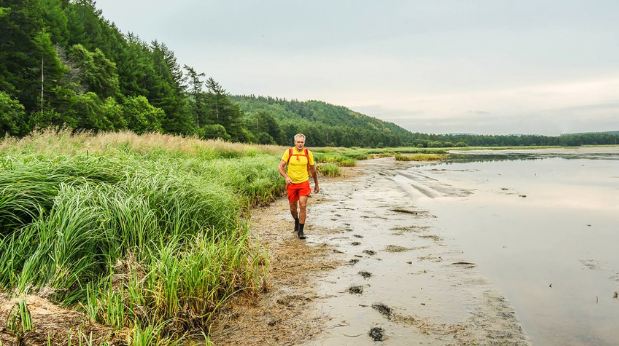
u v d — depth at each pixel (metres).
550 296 4.10
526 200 10.84
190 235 5.03
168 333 3.15
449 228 7.46
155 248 4.37
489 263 5.26
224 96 82.94
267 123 114.38
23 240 3.78
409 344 3.13
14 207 4.19
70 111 32.25
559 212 8.97
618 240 6.39
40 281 3.44
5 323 2.58
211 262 4.13
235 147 22.30
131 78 62.34
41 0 48.22
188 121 68.50
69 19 55.19
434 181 16.88
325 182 17.16
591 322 3.49
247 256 4.92
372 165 32.16
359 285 4.49
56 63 32.31
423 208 9.81
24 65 31.20
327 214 9.05
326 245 6.26
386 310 3.80
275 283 4.56
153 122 51.84
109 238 4.25
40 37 31.78
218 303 3.78
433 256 5.61
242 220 7.04
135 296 3.28
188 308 3.50
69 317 2.87
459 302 3.97
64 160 5.97
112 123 40.84
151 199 5.34
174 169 7.73
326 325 3.50
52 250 3.80
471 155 56.56
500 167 26.50
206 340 3.02
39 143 9.98
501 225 7.68
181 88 77.69
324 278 4.73
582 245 6.11
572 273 4.82
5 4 30.09
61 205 4.17
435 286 4.43
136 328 2.87
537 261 5.32
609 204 9.95
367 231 7.26
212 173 10.52
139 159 9.19
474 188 13.90
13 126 23.53
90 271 3.89
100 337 2.71
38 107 29.95
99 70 49.00
